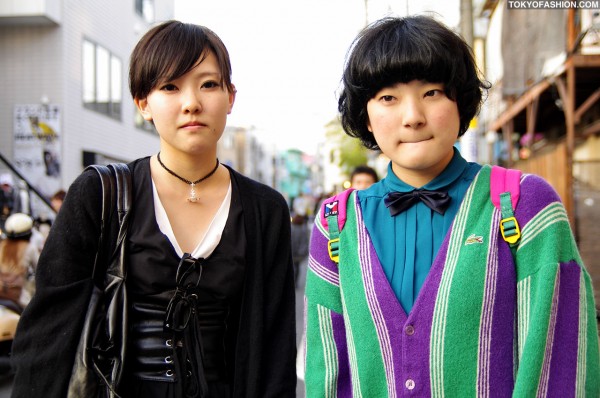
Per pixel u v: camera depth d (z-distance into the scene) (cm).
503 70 825
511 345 142
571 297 139
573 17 688
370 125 170
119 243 178
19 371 171
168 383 177
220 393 185
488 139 1243
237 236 190
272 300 196
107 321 175
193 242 187
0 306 491
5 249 516
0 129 1353
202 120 180
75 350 173
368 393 151
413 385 145
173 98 180
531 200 148
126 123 1736
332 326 168
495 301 142
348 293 159
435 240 155
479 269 144
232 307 191
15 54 1352
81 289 176
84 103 1455
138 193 186
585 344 137
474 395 140
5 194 1002
